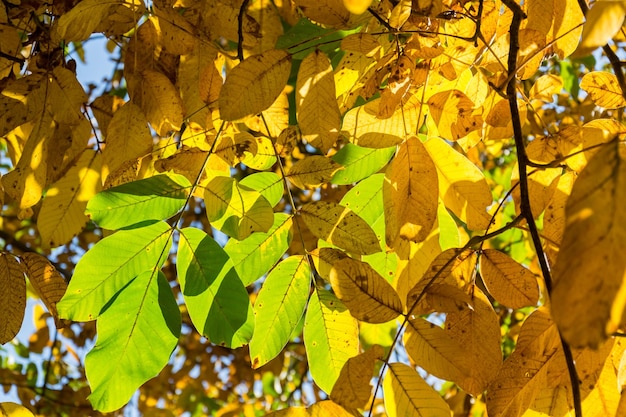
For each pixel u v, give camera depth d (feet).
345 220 3.17
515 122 2.97
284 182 3.29
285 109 3.30
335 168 3.25
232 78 2.99
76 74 3.57
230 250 3.21
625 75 3.28
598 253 2.07
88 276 3.06
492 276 2.96
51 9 3.57
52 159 3.44
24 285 3.24
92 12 3.16
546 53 3.26
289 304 3.16
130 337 3.07
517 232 5.78
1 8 3.52
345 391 2.77
